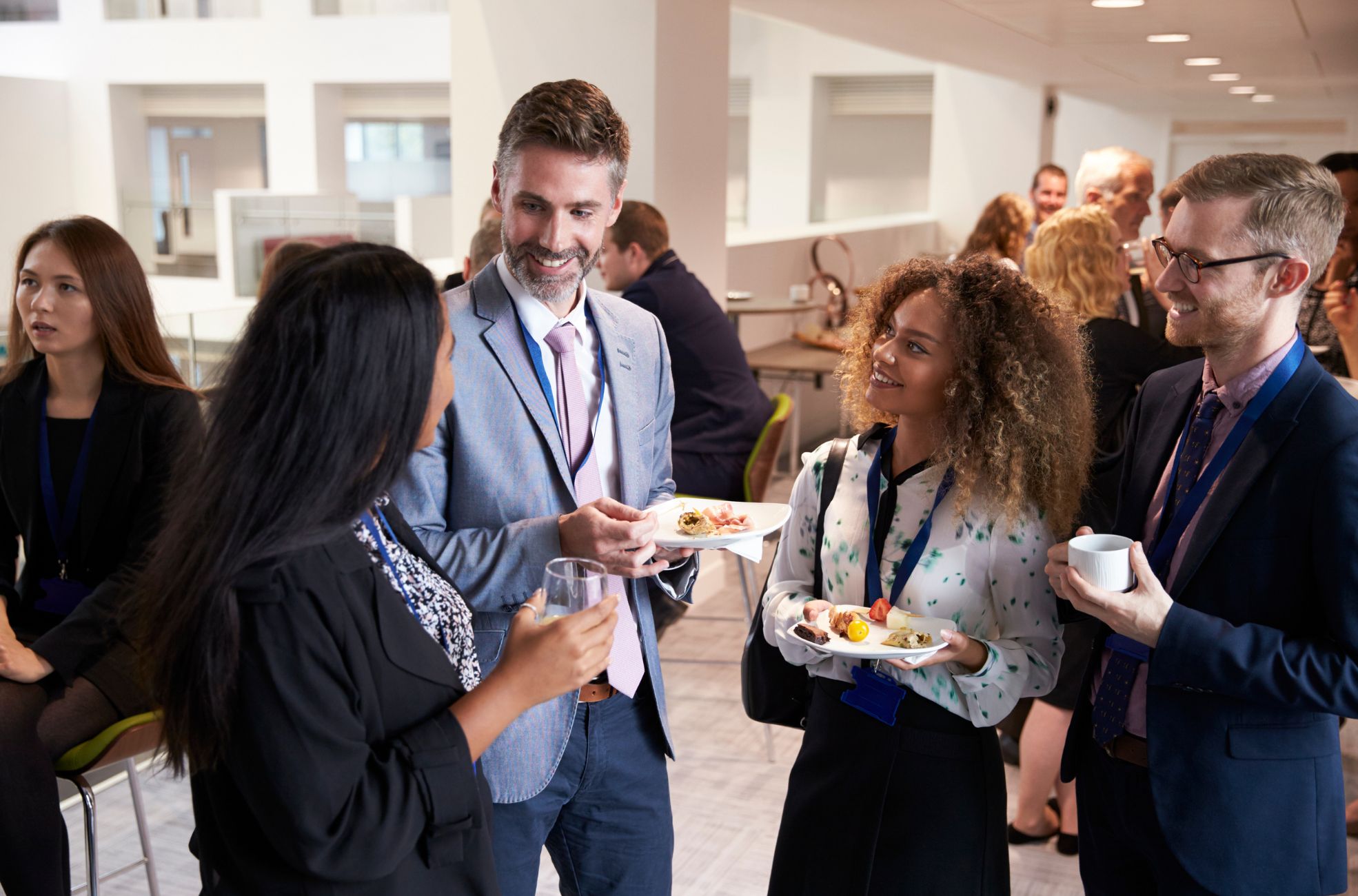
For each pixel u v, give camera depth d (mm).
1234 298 1430
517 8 4164
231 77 15656
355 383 1058
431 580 1317
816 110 14312
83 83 16188
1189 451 1552
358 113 16125
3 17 16531
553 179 1587
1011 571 1662
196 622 1029
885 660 1626
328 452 1053
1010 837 2873
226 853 1145
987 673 1605
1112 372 2740
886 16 5559
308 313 1051
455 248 4422
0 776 1869
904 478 1726
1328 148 12117
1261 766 1471
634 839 1841
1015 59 7488
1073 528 1695
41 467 2199
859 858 1679
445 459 1662
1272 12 4703
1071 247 2898
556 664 1202
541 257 1618
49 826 1920
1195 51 6406
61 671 1977
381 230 12352
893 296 1776
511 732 1640
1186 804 1485
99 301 2158
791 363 6422
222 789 1113
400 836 1100
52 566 2225
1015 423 1619
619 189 1671
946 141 11430
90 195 16469
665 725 1835
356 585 1133
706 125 4379
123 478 2162
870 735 1677
